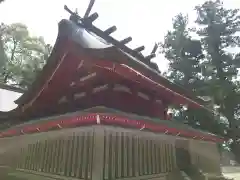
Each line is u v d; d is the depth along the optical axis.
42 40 26.48
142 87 6.61
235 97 22.47
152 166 5.80
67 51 5.95
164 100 8.04
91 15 7.82
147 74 5.80
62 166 5.45
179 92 7.34
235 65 24.16
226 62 24.44
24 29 25.44
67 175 5.14
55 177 5.69
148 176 5.55
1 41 23.66
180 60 25.31
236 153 22.84
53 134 5.99
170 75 25.92
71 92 7.09
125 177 4.80
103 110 4.00
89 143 4.69
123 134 5.05
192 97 7.93
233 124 22.69
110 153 4.59
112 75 5.82
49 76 7.06
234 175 15.62
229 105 22.81
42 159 6.73
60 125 4.59
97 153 4.33
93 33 7.64
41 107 8.27
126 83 6.21
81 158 4.80
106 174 4.37
